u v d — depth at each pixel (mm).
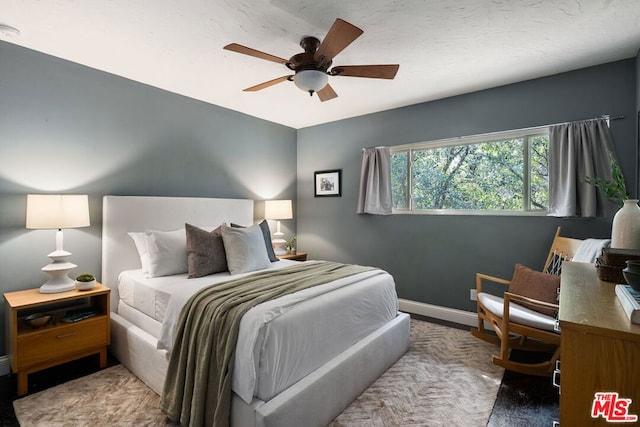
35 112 2471
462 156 3418
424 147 3650
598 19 1999
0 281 2334
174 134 3369
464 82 3031
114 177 2922
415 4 1855
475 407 1971
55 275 2361
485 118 3195
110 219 2781
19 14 1968
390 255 3863
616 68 2570
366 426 1793
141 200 2984
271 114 4117
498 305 2572
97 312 2500
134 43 2338
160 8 1907
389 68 2105
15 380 2227
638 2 1821
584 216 2617
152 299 2330
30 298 2199
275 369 1550
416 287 3668
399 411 1928
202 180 3631
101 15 1983
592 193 2576
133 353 2307
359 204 3984
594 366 855
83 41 2316
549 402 2016
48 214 2256
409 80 2982
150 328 2311
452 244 3428
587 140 2631
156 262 2615
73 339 2270
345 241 4273
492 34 2188
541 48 2379
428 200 3656
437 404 1999
